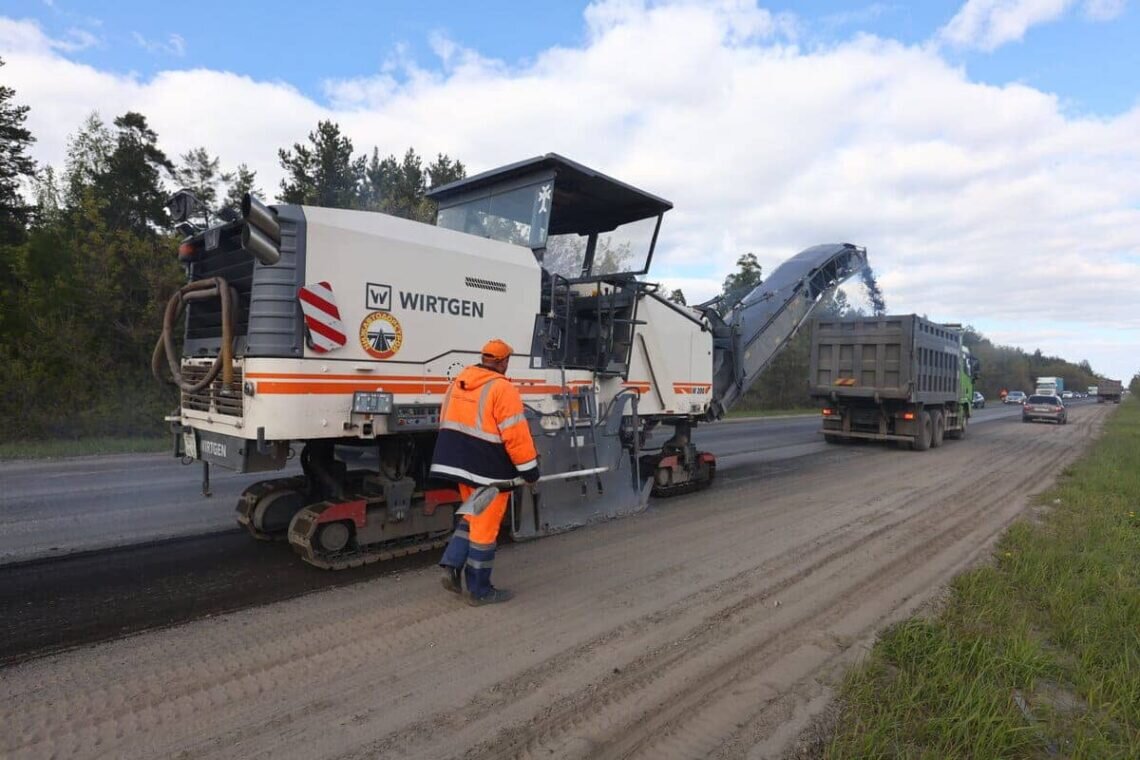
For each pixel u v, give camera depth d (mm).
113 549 5539
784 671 3553
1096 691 3367
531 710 3088
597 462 6727
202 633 3889
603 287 7109
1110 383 70562
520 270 5883
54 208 20547
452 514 5770
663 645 3848
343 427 4656
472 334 5465
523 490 5922
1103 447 16359
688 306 9125
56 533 5988
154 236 20812
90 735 2791
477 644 3805
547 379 6188
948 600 4715
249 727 2887
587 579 5000
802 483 9797
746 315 10469
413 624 4082
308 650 3688
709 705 3180
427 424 5121
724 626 4156
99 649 3648
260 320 4363
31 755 2629
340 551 5164
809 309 11516
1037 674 3602
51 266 16312
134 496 7605
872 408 15562
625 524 6801
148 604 4340
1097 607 4551
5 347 14773
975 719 2992
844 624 4238
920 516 7570
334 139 22141
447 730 2898
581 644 3832
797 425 22281
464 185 6949
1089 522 7168
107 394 15484
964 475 11000
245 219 4129
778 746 2852
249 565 5168
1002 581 5062
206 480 5582
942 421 16297
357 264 4699
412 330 5031
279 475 9219
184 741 2764
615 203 7297
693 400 8453
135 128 22094
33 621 4027
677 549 5879
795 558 5699
